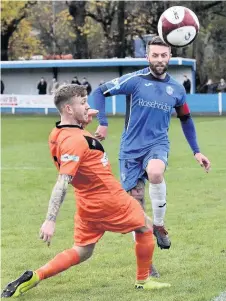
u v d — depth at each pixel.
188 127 7.12
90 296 6.08
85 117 5.72
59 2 51.88
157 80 6.79
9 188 13.40
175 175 14.43
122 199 5.83
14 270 7.34
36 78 43.69
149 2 47.69
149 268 6.47
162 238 6.82
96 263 7.45
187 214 10.27
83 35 48.16
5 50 48.00
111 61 41.38
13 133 26.20
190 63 40.62
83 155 5.61
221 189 12.62
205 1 45.78
